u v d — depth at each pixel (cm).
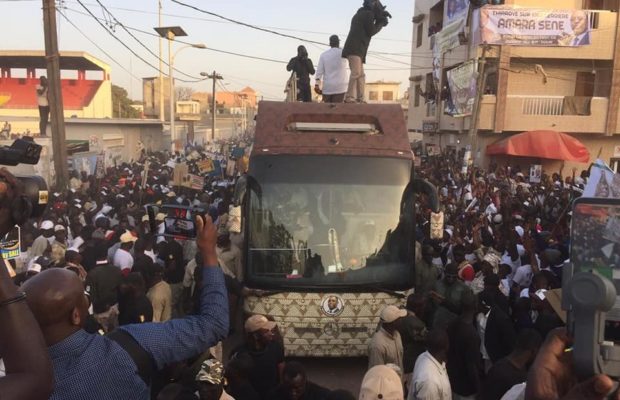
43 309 179
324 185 739
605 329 172
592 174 599
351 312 715
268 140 770
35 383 137
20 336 139
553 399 165
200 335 206
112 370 185
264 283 720
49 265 769
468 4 2467
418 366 439
